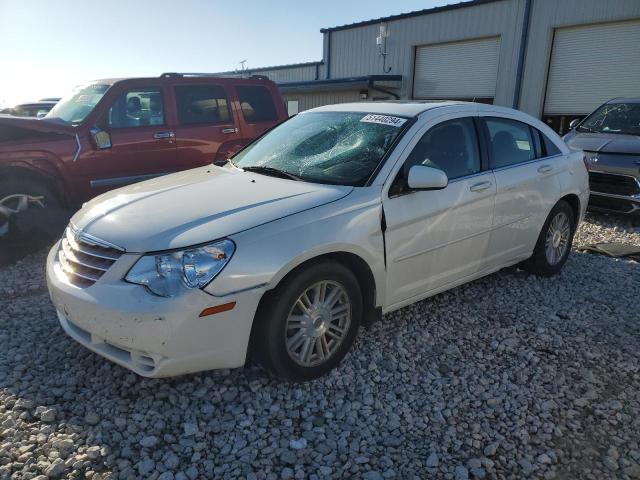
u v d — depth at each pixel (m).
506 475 2.62
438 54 19.42
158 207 3.28
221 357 2.93
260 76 8.00
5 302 4.55
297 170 3.85
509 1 16.72
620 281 5.23
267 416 3.00
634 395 3.29
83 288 2.99
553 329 4.15
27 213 5.72
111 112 6.64
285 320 3.09
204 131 7.27
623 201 7.50
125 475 2.54
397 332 4.01
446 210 3.88
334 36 23.47
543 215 4.90
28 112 13.79
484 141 4.35
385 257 3.53
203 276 2.81
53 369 3.44
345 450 2.75
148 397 3.14
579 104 15.70
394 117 4.03
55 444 2.72
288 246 3.01
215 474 2.57
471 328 4.12
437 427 2.95
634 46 14.30
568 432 2.94
